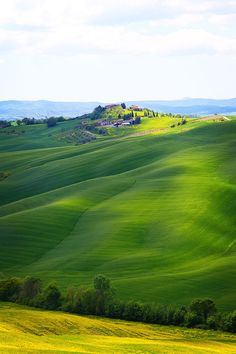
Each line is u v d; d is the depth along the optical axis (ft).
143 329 348.38
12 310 359.05
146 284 445.37
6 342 265.13
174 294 422.82
